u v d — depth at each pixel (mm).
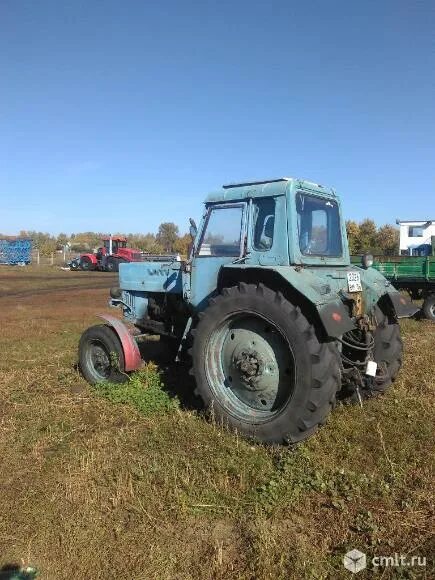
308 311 4273
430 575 2648
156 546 2936
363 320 4797
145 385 5746
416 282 12125
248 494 3426
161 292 6336
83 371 6285
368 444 4145
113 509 3303
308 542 2963
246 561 2799
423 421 4590
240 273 4781
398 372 5754
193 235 5496
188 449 4098
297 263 4590
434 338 8680
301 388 4020
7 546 3012
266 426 4180
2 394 5766
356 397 5094
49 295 18672
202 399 4695
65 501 3406
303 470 3691
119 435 4438
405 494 3395
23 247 42406
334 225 5316
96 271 35812
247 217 4902
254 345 4469
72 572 2785
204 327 4668
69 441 4391
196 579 2693
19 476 3787
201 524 3150
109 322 6039
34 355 7770
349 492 3410
